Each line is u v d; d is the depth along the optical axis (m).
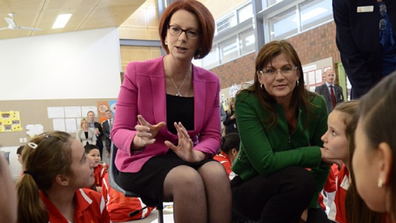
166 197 1.34
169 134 1.52
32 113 8.25
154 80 1.55
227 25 8.19
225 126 3.86
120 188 1.53
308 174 1.35
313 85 5.93
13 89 8.17
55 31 8.34
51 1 6.38
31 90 8.30
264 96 1.49
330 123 1.38
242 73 7.67
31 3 6.31
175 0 1.58
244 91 1.53
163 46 1.65
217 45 8.62
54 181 1.43
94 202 1.62
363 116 0.48
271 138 1.51
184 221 1.26
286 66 1.42
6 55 8.15
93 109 8.68
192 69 1.64
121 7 7.31
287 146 1.54
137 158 1.48
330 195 2.23
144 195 1.44
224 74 8.34
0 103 8.05
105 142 8.10
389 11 1.77
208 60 9.05
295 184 1.33
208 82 1.65
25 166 1.41
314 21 6.00
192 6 1.52
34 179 1.39
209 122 1.64
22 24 7.43
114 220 3.12
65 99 8.52
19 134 8.13
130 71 1.58
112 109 8.77
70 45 8.62
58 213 1.43
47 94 8.41
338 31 1.93
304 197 1.33
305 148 1.43
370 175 0.47
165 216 2.89
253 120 1.48
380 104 0.45
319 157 1.41
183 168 1.31
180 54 1.51
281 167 1.40
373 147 0.45
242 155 1.57
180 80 1.60
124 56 9.64
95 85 8.76
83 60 8.71
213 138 1.59
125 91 1.56
